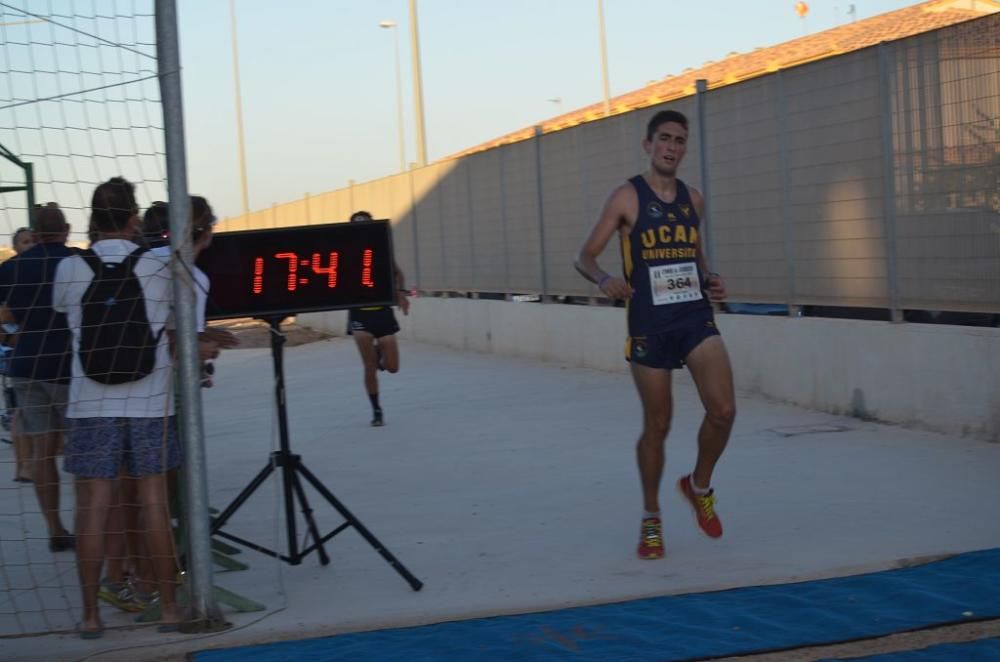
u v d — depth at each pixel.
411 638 4.43
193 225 4.82
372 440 9.42
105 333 4.47
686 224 5.25
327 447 9.20
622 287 5.12
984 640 4.12
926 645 4.18
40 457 5.93
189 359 4.55
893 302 8.44
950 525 5.70
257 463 8.65
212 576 4.69
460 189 17.41
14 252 5.17
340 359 17.64
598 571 5.25
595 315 13.15
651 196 5.23
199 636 4.55
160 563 4.69
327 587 5.21
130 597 5.05
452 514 6.56
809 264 9.43
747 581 4.98
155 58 4.50
